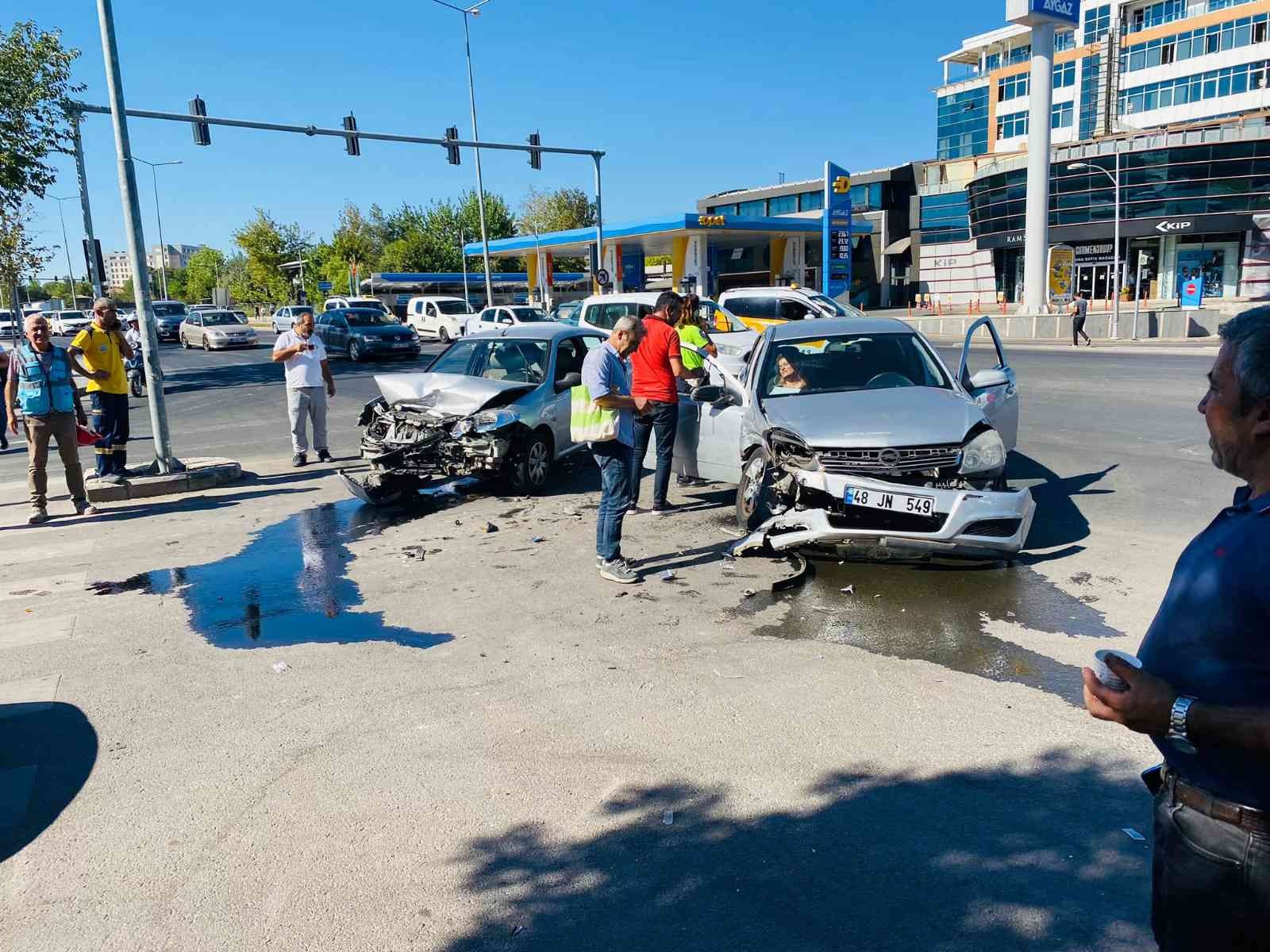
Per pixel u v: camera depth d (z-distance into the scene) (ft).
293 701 14.61
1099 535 22.72
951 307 175.52
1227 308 111.96
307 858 10.44
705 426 25.84
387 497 29.91
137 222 31.45
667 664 15.55
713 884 9.71
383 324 99.14
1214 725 5.05
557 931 9.08
